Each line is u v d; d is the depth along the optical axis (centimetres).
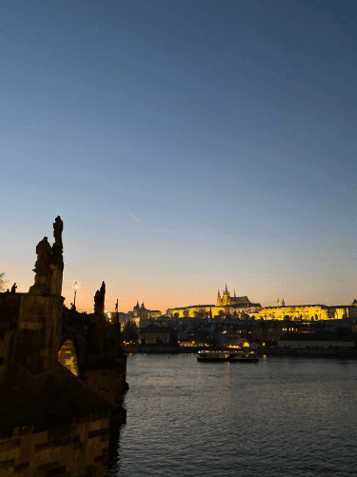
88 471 2320
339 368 17238
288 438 5344
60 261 2761
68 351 4234
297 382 11925
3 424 1977
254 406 7738
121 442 4944
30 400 2230
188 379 12581
